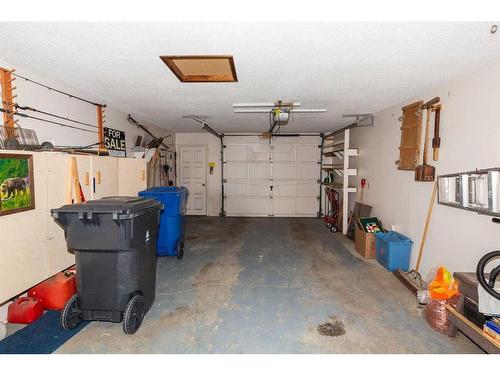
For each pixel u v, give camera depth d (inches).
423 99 130.8
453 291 90.2
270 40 78.2
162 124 240.8
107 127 167.0
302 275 139.0
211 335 88.9
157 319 98.3
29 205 86.9
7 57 91.7
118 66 99.7
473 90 99.3
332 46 81.9
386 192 169.6
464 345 84.0
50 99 118.3
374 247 164.7
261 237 215.2
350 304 109.3
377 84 119.2
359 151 217.0
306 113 185.9
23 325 93.0
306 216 305.0
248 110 172.4
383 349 82.0
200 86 124.6
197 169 307.0
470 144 100.5
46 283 100.1
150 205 96.7
